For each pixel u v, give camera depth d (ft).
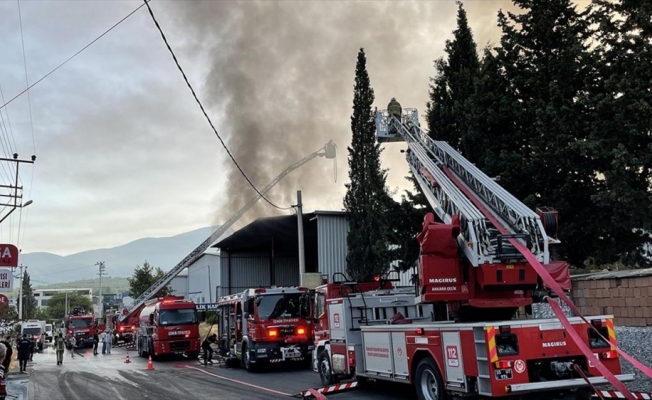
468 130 59.36
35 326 157.58
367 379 42.88
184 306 90.53
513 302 32.63
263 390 46.91
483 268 31.48
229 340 70.64
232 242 125.29
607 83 44.96
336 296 46.85
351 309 42.19
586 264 67.62
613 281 45.34
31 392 51.98
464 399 29.68
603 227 50.83
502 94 57.31
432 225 33.30
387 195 68.69
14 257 63.26
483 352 27.37
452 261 33.04
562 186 52.13
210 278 168.86
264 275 134.10
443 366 30.42
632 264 54.95
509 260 31.63
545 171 52.54
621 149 41.93
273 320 60.85
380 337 37.37
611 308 45.44
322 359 47.01
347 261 86.99
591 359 25.43
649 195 44.68
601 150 44.16
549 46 54.70
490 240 32.09
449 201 39.32
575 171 50.70
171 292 204.13
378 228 83.41
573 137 49.34
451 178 43.45
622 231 52.26
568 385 27.48
